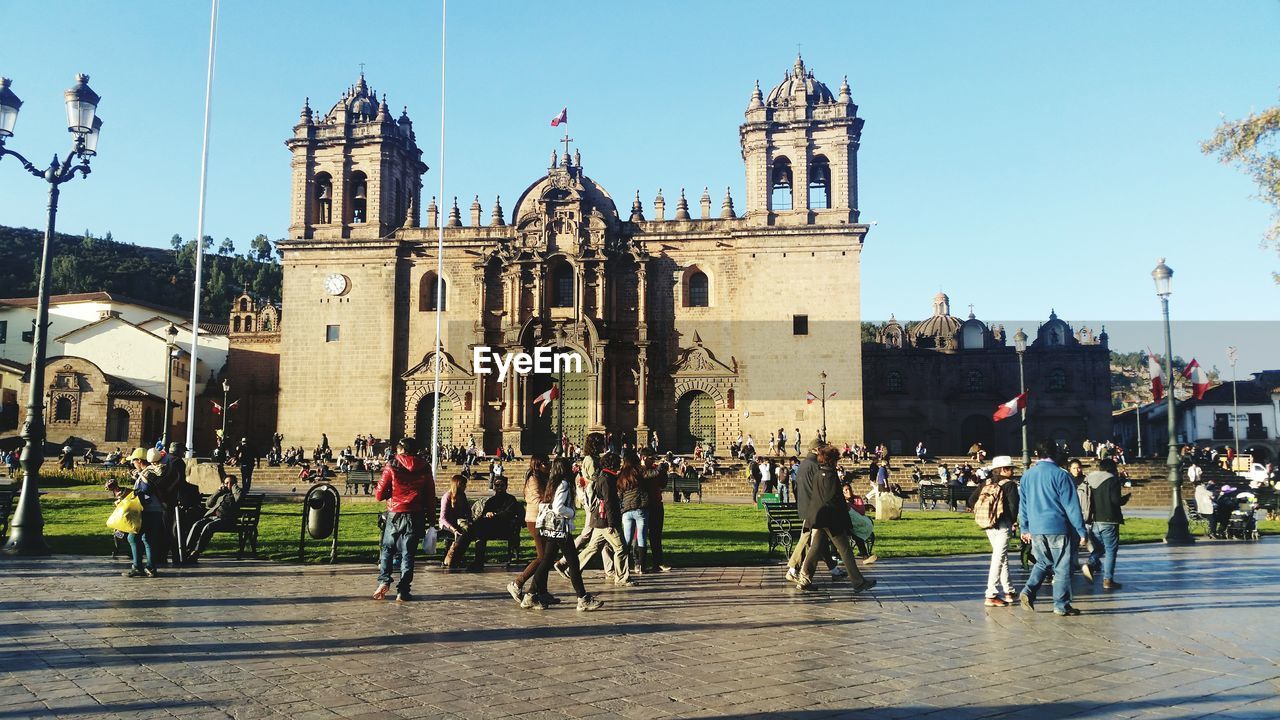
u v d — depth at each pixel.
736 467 59.97
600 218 70.38
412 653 11.77
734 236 69.38
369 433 69.19
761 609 15.19
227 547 23.34
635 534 19.08
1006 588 15.66
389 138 72.62
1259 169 28.45
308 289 71.19
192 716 9.01
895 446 88.94
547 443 69.19
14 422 78.75
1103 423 87.12
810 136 69.75
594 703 9.54
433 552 20.62
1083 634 13.14
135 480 19.52
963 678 10.60
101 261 159.00
